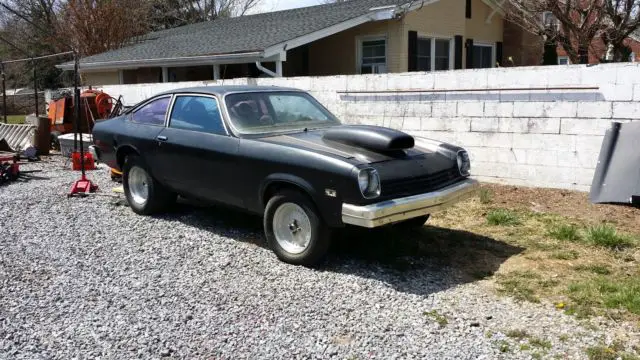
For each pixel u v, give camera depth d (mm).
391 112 9297
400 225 6418
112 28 23766
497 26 18875
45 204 7906
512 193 7945
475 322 4234
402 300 4656
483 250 5832
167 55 15961
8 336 4066
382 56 15414
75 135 10898
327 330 4148
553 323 4219
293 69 17203
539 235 6238
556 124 7887
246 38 15359
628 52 11055
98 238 6324
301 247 5406
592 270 5227
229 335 4082
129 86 13281
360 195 4840
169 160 6621
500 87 8234
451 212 7215
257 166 5582
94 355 3816
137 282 5066
